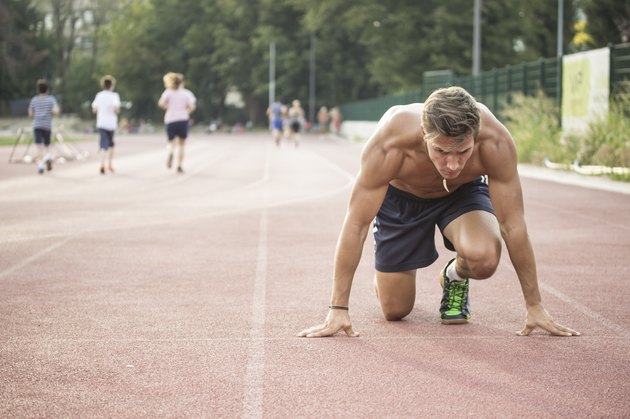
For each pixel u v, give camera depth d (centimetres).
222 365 541
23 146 4084
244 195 1706
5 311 700
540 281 828
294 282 827
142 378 514
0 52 7969
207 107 9956
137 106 10200
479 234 585
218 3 9500
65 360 554
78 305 723
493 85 3534
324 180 2125
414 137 558
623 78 2212
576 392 482
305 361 549
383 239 627
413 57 6016
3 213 1384
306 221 1288
